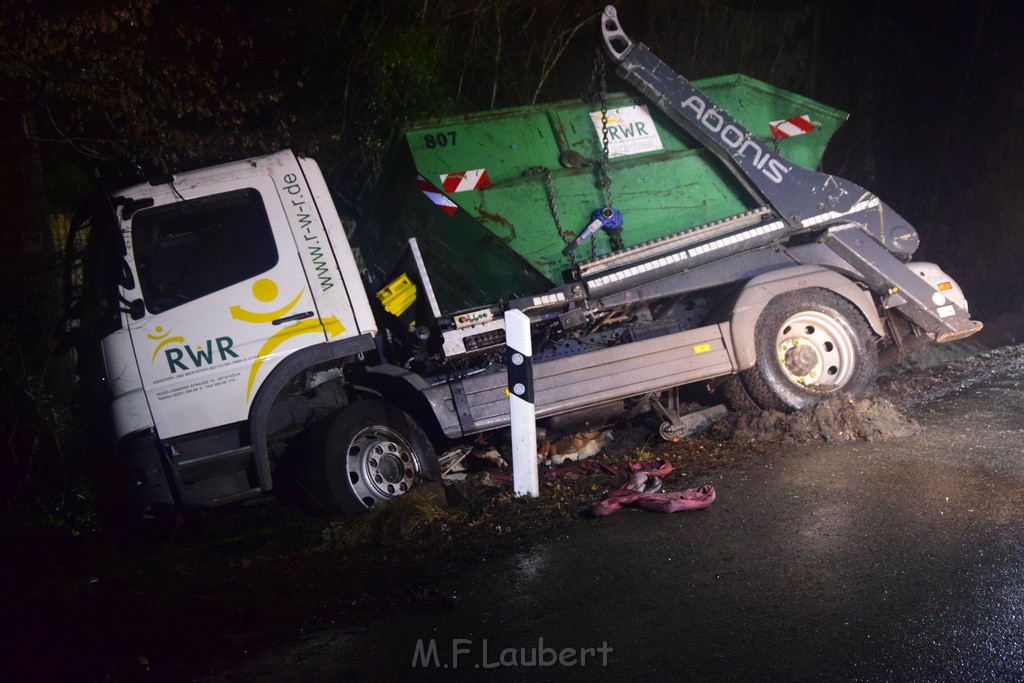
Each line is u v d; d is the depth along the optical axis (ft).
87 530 23.35
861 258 25.85
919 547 15.15
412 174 23.79
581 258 24.23
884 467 19.56
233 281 20.79
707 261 24.80
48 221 26.78
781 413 23.82
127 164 24.62
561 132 24.73
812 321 24.63
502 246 23.82
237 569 18.44
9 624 16.08
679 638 12.91
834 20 44.52
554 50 39.75
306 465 20.85
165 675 13.58
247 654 14.15
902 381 27.76
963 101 42.19
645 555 16.16
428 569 17.01
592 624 13.67
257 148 31.09
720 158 25.55
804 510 17.46
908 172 43.14
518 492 20.53
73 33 26.11
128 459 19.88
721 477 20.25
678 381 23.45
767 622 13.08
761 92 26.58
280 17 33.65
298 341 20.79
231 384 20.33
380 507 19.61
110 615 16.14
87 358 21.25
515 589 15.42
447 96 36.65
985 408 23.63
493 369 23.20
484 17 38.52
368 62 35.09
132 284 20.34
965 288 39.45
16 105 26.58
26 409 24.86
